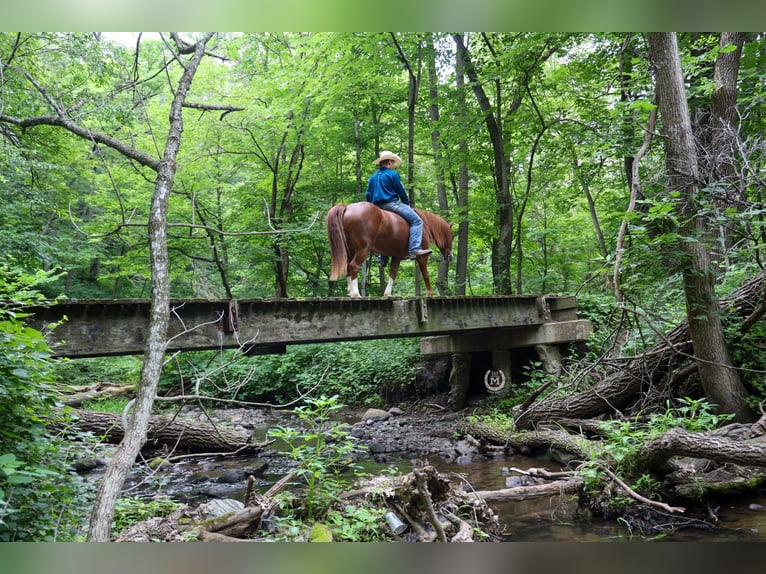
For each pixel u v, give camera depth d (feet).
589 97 37.99
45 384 11.13
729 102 28.19
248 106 40.19
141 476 20.92
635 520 14.53
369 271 50.85
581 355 32.58
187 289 66.69
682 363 22.93
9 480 7.72
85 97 20.31
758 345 21.06
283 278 49.70
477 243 51.83
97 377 48.75
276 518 12.30
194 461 24.06
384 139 51.90
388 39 38.73
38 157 35.94
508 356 33.99
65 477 10.72
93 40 25.73
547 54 39.22
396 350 41.16
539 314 33.22
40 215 46.91
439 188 46.52
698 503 15.10
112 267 66.85
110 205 46.96
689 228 19.52
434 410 35.68
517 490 16.58
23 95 24.03
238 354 13.64
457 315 28.81
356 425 33.19
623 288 18.95
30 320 16.10
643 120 24.79
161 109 41.57
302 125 42.34
